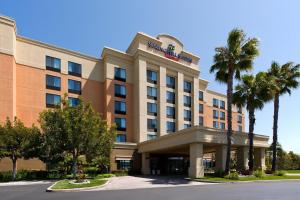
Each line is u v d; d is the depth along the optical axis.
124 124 44.25
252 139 31.81
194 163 28.80
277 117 35.69
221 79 32.53
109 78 43.91
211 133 29.73
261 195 16.02
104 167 37.56
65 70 41.16
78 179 26.12
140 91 44.47
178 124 48.06
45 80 38.97
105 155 33.38
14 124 30.91
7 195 17.38
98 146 29.58
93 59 44.50
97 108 43.44
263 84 32.47
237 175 27.20
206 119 64.44
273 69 38.03
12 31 35.38
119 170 39.28
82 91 42.47
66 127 28.14
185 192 17.84
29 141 29.44
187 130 29.92
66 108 29.69
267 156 61.31
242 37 31.50
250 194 16.50
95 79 44.12
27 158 30.31
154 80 46.97
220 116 68.88
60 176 31.94
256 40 31.17
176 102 48.88
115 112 43.62
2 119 33.00
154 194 16.95
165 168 44.97
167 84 48.44
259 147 35.75
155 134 45.41
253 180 26.61
